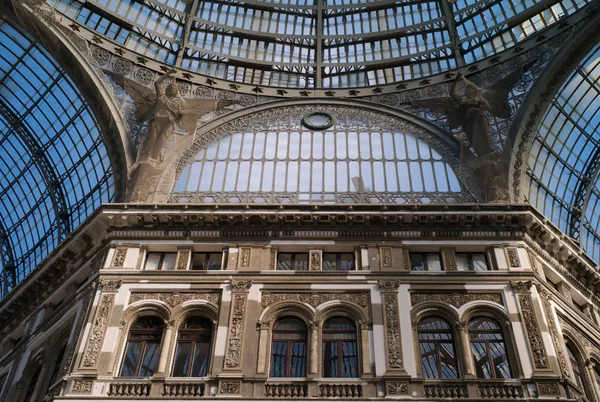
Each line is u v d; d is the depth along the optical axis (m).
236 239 28.61
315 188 32.72
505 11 37.56
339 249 28.34
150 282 26.91
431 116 35.50
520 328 25.06
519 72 35.00
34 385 27.61
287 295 26.48
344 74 39.31
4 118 40.16
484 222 28.77
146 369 24.64
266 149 34.59
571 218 36.56
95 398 22.83
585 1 35.12
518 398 22.89
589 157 37.75
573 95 36.03
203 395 23.22
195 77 37.03
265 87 37.47
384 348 24.52
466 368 24.05
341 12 40.69
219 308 26.05
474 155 33.00
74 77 34.94
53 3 35.78
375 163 33.81
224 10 40.06
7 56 38.12
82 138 37.19
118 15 37.06
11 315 32.41
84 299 27.28
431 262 28.03
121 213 29.00
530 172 34.16
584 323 28.19
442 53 38.62
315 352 24.64
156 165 32.31
